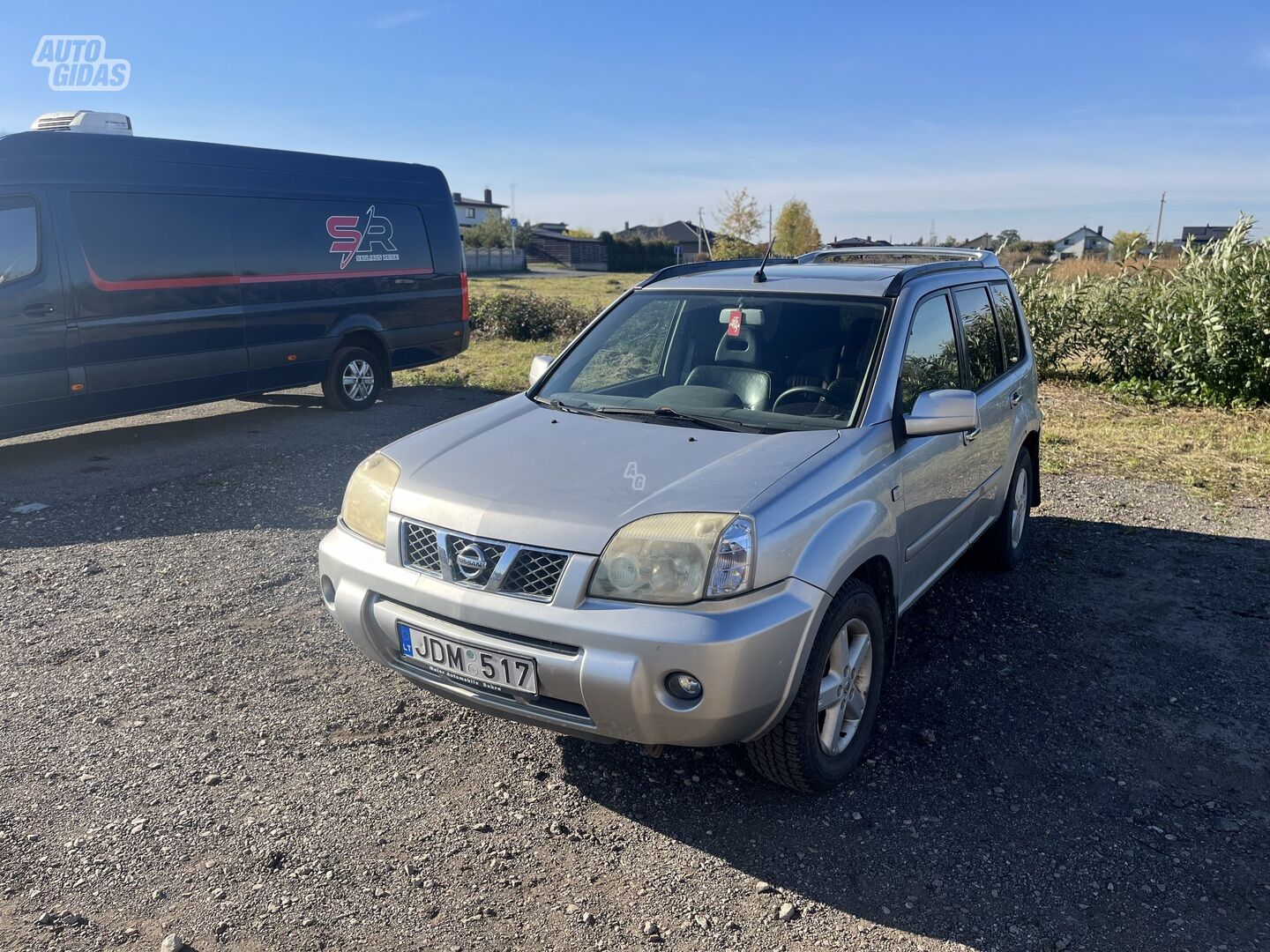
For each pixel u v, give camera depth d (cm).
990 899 265
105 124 879
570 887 268
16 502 655
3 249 730
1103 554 570
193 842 284
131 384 819
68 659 407
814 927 253
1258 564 551
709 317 404
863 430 337
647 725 268
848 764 320
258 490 686
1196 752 348
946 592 504
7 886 263
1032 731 361
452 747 341
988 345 482
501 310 1789
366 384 1045
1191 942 249
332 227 980
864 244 598
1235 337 1052
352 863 275
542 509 287
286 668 400
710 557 268
